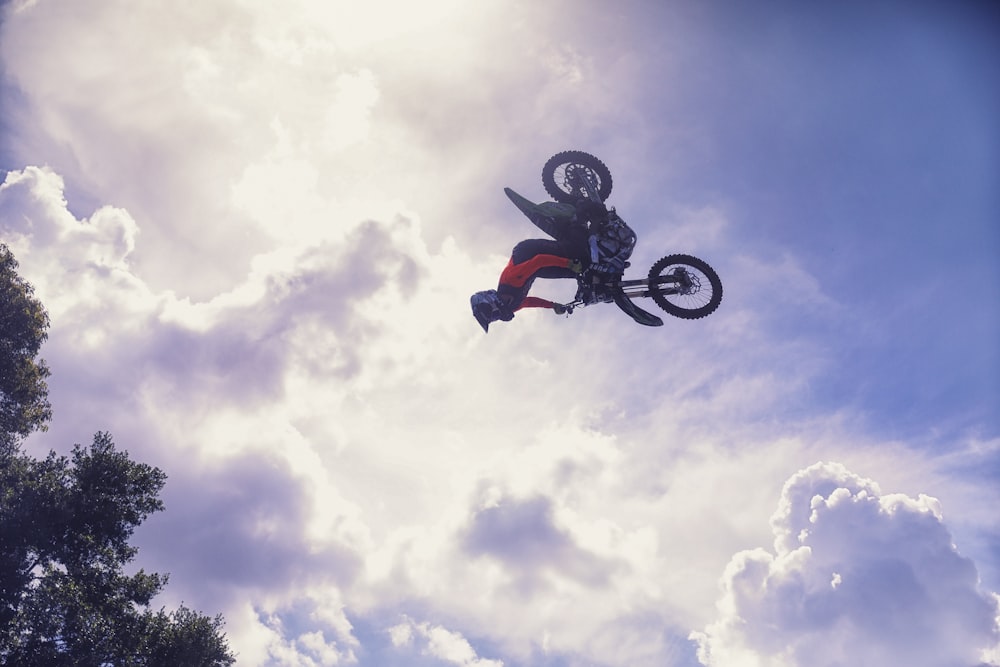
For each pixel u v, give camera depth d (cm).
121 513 2117
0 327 2247
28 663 1848
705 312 1206
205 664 2119
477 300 1171
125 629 2017
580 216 1188
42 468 2112
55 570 1994
